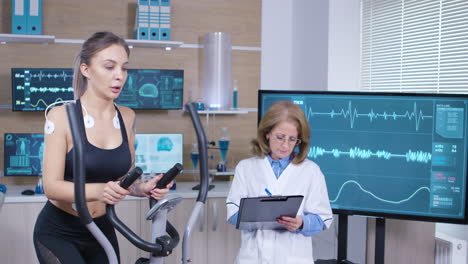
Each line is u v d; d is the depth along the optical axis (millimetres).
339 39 3287
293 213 1796
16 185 3199
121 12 3312
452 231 2869
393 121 2336
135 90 3211
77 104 1582
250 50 3572
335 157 2402
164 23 3176
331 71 3283
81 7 3242
